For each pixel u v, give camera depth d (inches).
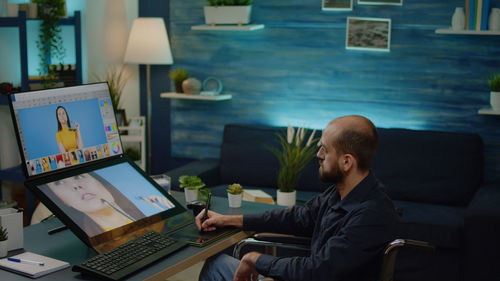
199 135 186.5
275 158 161.9
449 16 154.1
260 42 174.1
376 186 78.2
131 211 85.1
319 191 157.3
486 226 119.1
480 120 154.4
